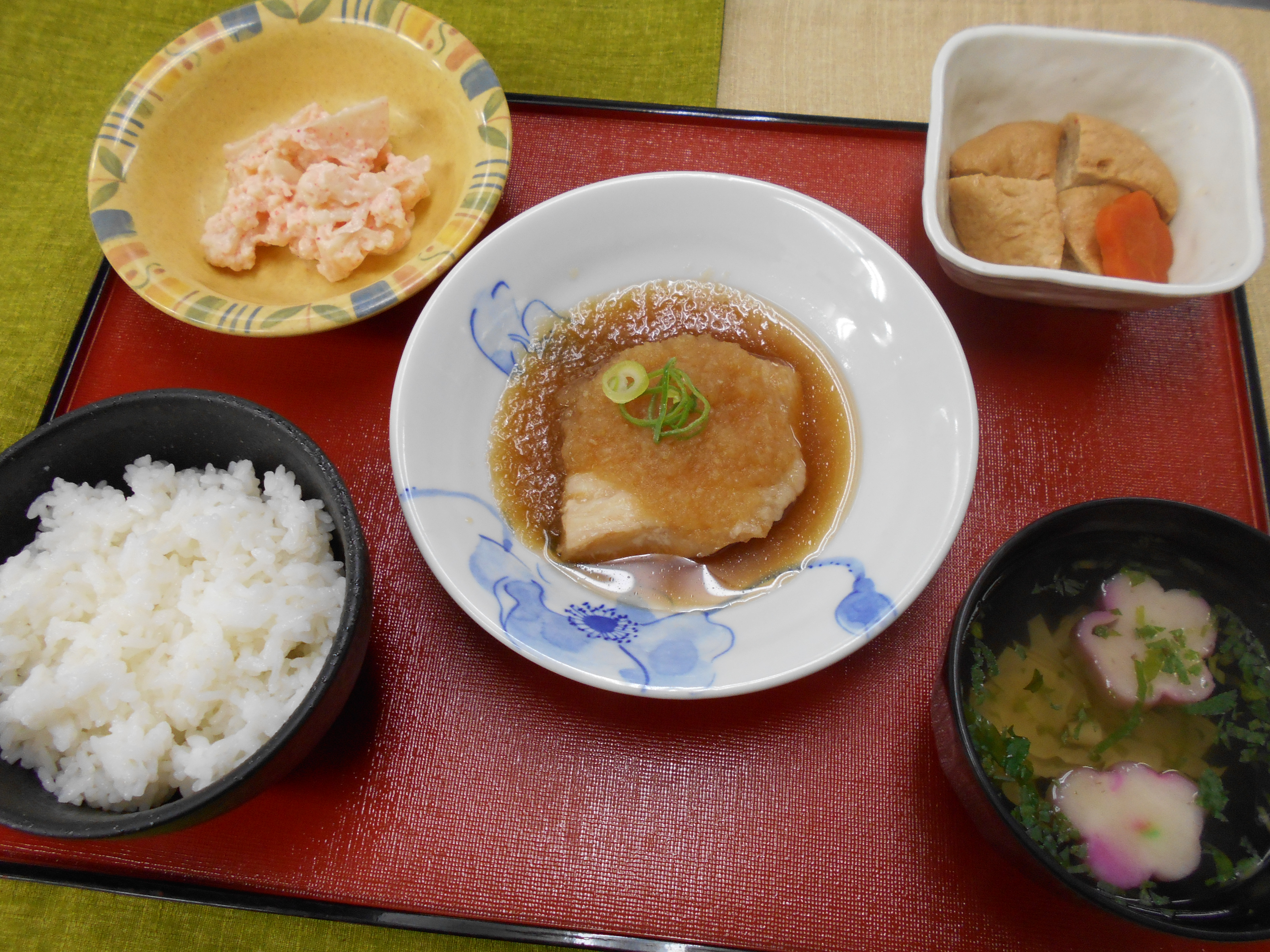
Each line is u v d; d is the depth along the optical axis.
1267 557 0.28
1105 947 0.29
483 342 0.36
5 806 0.27
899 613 0.30
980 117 0.40
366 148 0.41
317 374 0.38
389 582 0.34
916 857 0.30
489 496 0.35
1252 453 0.36
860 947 0.30
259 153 0.41
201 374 0.38
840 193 0.40
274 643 0.30
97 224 0.37
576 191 0.36
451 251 0.36
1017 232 0.36
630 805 0.31
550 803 0.31
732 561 0.35
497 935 0.30
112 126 0.39
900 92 0.45
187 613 0.30
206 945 0.32
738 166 0.41
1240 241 0.35
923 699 0.32
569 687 0.33
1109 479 0.36
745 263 0.38
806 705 0.32
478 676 0.33
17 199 0.43
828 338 0.37
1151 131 0.39
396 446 0.32
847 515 0.35
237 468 0.32
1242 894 0.26
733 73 0.46
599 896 0.30
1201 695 0.29
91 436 0.31
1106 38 0.37
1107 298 0.35
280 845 0.31
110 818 0.26
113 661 0.29
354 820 0.31
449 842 0.31
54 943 0.32
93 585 0.31
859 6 0.47
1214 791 0.28
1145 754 0.28
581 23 0.45
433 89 0.41
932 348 0.34
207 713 0.30
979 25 0.46
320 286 0.40
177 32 0.47
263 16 0.41
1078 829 0.27
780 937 0.30
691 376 0.36
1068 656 0.30
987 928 0.30
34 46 0.47
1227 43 0.47
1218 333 0.38
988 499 0.35
